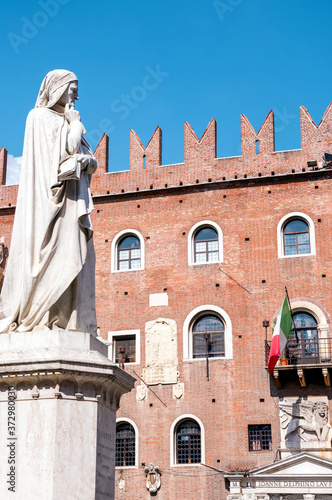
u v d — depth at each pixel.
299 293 34.28
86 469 8.53
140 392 34.72
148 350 35.28
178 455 33.62
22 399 8.64
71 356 8.75
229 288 35.12
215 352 34.59
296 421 32.56
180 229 36.62
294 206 35.41
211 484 32.66
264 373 33.59
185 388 34.28
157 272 36.34
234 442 33.00
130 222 37.44
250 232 35.62
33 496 8.25
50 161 9.67
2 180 40.28
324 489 30.94
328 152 35.56
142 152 38.12
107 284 36.81
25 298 9.26
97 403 8.84
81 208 9.56
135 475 33.69
